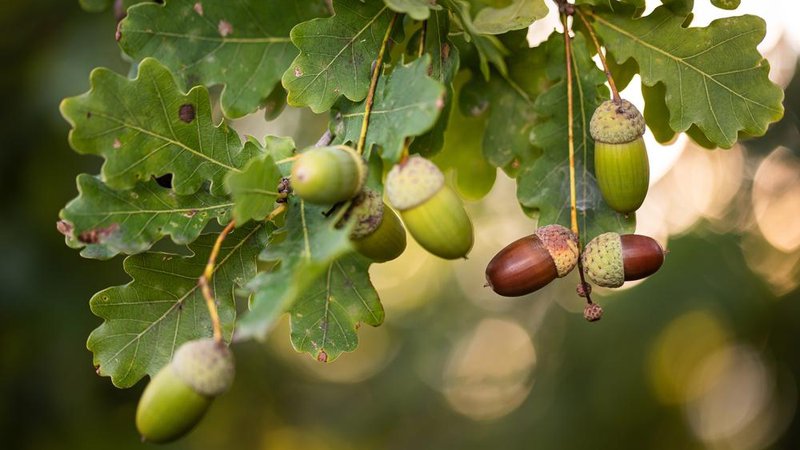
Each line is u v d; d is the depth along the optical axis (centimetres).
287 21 52
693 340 84
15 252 71
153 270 49
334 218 45
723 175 92
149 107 47
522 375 127
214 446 117
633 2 51
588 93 52
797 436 91
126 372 49
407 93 46
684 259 83
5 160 70
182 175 48
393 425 139
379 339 153
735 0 51
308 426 134
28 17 70
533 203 52
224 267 49
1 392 73
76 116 46
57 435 75
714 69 51
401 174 46
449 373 141
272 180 46
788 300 82
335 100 48
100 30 69
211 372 44
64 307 72
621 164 49
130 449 80
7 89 70
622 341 82
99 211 47
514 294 49
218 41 52
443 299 146
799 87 80
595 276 49
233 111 52
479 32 50
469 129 57
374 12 49
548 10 51
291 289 43
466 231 46
